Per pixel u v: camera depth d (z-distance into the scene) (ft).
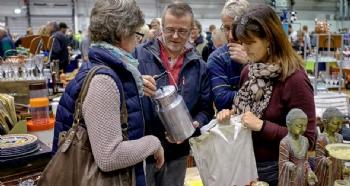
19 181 5.30
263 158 4.31
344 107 7.25
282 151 3.52
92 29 3.89
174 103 4.63
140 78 4.08
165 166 5.80
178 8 5.49
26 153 5.39
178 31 5.50
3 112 6.65
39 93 8.31
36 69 8.82
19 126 6.73
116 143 3.51
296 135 3.53
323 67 11.89
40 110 7.44
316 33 11.60
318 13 53.72
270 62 4.18
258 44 4.14
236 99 4.50
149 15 49.49
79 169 3.60
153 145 3.90
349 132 4.41
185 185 6.01
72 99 3.76
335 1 53.11
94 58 3.80
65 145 3.66
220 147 4.06
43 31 20.36
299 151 3.49
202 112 5.93
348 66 11.86
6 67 8.63
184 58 5.81
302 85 4.04
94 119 3.46
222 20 5.56
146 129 5.49
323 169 3.57
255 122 4.07
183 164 6.00
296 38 15.89
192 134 4.81
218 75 5.71
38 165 5.49
